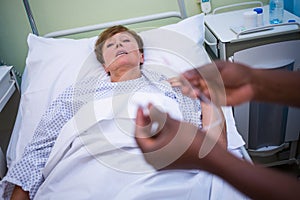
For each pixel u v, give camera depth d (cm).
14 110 209
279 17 181
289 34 167
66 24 202
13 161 148
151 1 203
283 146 186
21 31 199
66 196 105
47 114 148
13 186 130
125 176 104
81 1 197
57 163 121
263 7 206
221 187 105
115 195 104
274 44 159
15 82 196
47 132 139
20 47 204
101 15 203
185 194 101
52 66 178
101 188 104
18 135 163
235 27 178
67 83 169
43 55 182
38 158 133
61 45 185
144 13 206
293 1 192
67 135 120
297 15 189
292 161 187
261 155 187
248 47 169
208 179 107
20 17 196
